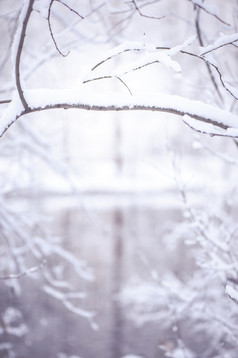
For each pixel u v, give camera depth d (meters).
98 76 1.69
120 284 9.12
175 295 3.70
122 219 15.20
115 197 20.22
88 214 5.05
